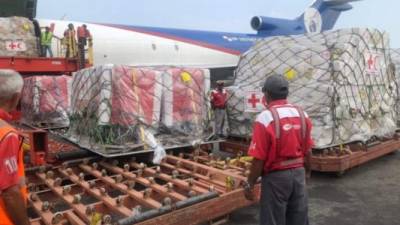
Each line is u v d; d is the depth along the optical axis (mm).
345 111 6668
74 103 6953
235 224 4496
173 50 20156
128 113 5629
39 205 3941
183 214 3750
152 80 5898
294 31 26625
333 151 6598
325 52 6691
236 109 7559
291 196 3141
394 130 7957
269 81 3172
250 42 24500
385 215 4828
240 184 4402
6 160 2006
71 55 12539
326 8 28953
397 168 7312
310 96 6641
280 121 3016
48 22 15570
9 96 2168
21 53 11891
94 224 3365
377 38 7426
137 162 5965
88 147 5930
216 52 22328
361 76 6996
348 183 6285
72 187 4762
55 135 7902
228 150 7688
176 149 6305
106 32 17688
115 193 5113
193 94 6293
